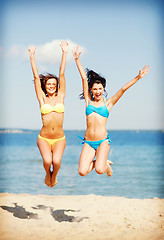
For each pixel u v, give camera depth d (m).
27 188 14.26
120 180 16.72
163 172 19.69
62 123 6.16
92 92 6.28
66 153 32.22
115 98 6.28
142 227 6.19
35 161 25.22
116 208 7.67
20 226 6.10
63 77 6.18
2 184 15.23
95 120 6.15
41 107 6.10
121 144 51.62
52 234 5.66
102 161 5.96
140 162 25.11
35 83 6.22
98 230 5.96
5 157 28.41
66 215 7.01
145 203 8.20
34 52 6.26
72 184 15.26
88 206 7.82
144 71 6.05
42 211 7.25
